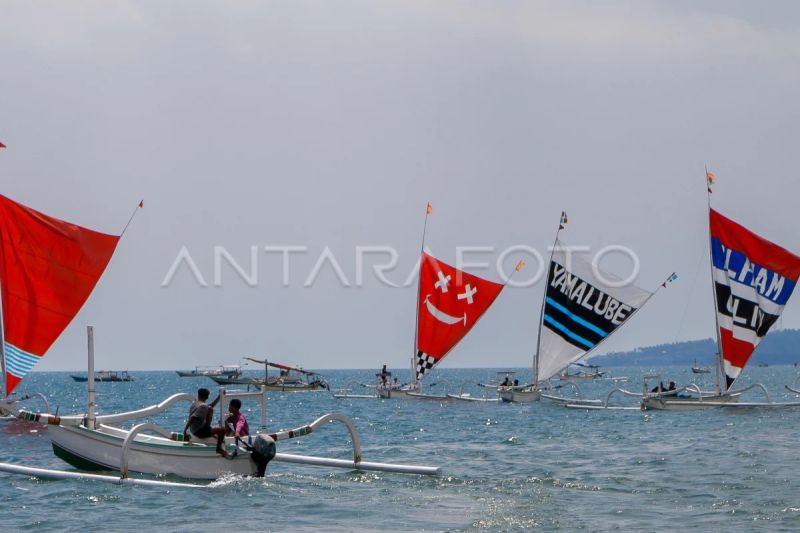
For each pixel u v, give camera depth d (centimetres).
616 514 5462
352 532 5012
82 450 6769
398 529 5088
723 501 5841
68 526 5159
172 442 6694
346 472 7012
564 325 15950
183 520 5300
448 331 16850
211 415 6662
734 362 13950
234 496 5994
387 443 9738
